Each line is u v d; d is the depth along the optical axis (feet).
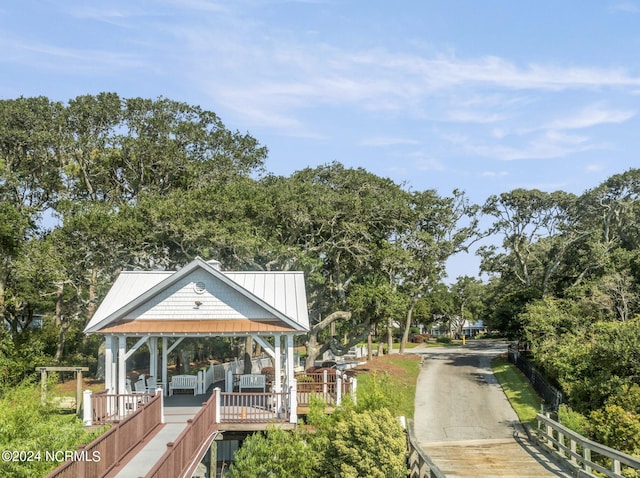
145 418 57.16
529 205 176.35
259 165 168.55
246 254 118.73
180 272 77.36
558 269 181.16
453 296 294.87
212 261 86.94
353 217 127.75
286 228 128.67
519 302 155.84
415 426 91.97
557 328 125.08
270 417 67.36
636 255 147.02
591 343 90.27
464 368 148.66
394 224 131.44
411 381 126.93
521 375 130.11
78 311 140.87
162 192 151.94
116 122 150.61
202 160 158.20
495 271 197.77
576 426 71.77
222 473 67.10
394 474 51.06
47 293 141.38
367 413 53.93
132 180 152.05
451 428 90.58
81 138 143.02
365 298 115.65
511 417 97.19
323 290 139.13
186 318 78.23
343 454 51.72
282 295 83.66
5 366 97.86
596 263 160.45
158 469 36.60
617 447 64.85
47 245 117.60
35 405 58.80
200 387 87.25
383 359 155.12
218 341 163.43
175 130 152.87
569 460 62.18
